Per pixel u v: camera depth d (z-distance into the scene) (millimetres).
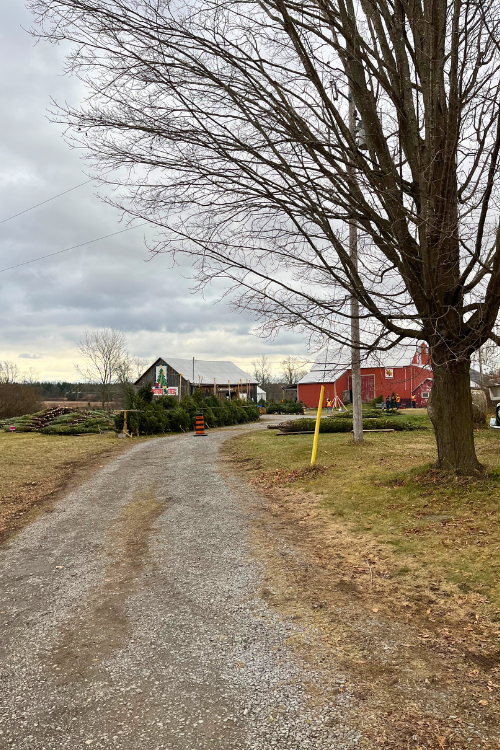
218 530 6578
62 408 34938
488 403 18969
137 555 5688
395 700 2752
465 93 5449
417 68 5910
